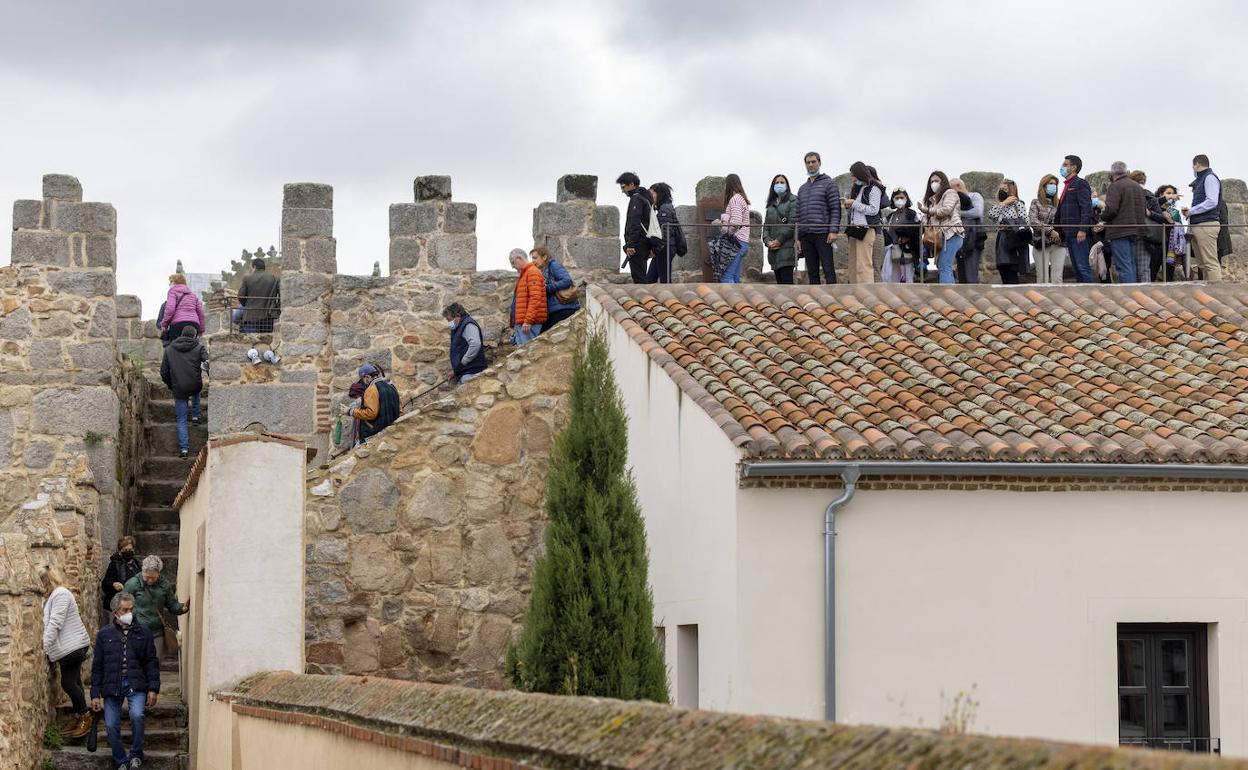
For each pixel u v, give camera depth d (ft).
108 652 54.65
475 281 72.54
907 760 17.33
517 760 24.31
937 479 47.73
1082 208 67.92
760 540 46.47
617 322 57.57
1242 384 52.60
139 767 54.70
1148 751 15.87
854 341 55.16
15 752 48.24
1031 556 47.96
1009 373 53.11
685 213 73.10
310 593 56.90
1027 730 47.26
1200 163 70.23
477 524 58.18
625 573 46.16
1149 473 48.16
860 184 68.33
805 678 46.32
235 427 72.38
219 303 85.76
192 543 59.93
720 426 47.21
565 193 72.54
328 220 73.10
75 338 71.51
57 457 70.74
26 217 71.77
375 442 57.98
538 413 59.06
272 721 41.19
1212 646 48.80
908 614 47.11
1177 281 70.08
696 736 20.92
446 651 57.47
